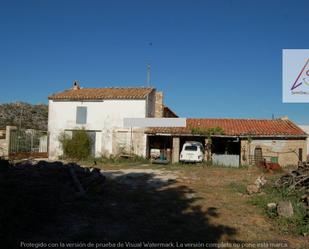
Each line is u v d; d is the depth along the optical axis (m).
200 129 30.45
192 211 11.58
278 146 29.94
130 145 31.83
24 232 8.66
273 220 10.70
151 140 32.72
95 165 25.52
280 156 29.78
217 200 13.32
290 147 29.91
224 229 9.79
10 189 10.80
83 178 13.99
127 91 33.84
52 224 9.48
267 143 29.95
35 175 13.32
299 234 9.55
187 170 22.80
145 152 31.50
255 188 14.77
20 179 12.55
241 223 10.42
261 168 23.70
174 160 30.88
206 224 10.18
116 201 12.45
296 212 10.92
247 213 11.56
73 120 33.03
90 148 32.19
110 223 9.90
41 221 9.57
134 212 11.15
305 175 15.22
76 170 14.38
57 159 30.72
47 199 11.20
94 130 32.56
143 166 25.30
